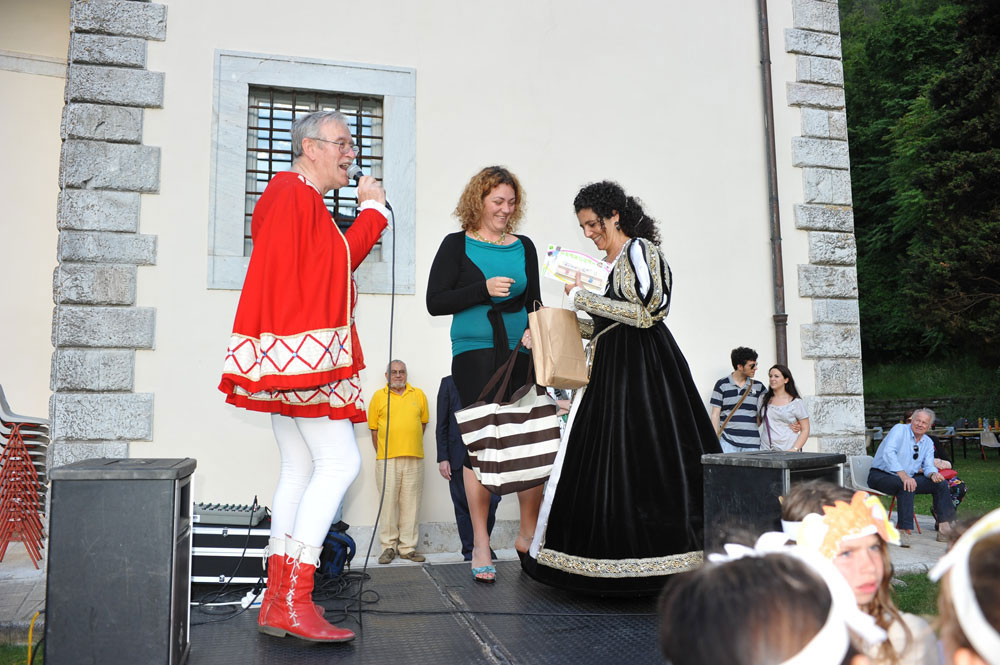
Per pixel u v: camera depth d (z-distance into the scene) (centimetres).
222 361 636
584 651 282
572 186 733
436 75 707
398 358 677
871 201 2911
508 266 412
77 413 604
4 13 816
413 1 707
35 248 816
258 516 448
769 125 787
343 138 320
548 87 735
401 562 642
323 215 299
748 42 798
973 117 2023
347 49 687
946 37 2933
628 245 370
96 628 236
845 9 3672
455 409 641
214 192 643
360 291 672
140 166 629
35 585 525
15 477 606
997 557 94
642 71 763
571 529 359
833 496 175
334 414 295
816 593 97
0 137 808
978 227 2000
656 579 336
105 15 631
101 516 239
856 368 791
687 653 98
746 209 780
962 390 2509
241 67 658
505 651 283
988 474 1591
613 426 359
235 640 298
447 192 701
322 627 294
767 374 768
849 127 3020
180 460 274
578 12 750
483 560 402
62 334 605
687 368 371
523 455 371
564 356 358
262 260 287
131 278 621
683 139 769
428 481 685
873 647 154
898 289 2748
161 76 639
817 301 789
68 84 625
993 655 92
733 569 101
